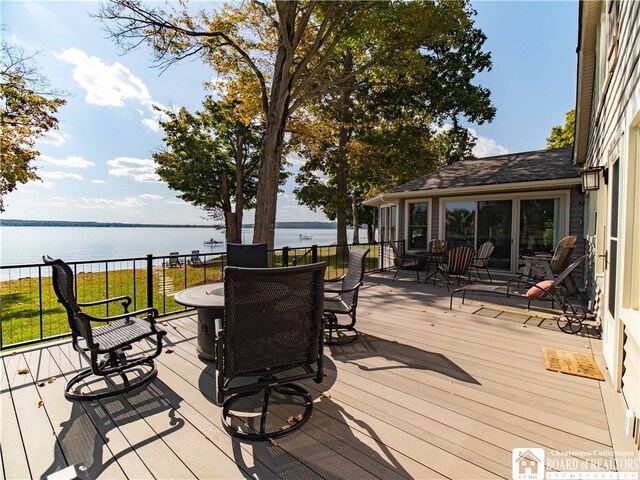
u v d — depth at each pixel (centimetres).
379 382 255
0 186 946
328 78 1012
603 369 276
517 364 287
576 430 194
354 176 1489
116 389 245
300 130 966
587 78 493
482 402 226
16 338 468
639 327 186
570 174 668
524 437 188
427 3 668
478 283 696
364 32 710
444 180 909
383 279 759
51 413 216
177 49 640
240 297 184
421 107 1214
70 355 310
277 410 219
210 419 209
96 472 163
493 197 801
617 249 252
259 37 718
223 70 745
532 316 441
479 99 1152
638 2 210
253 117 872
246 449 180
